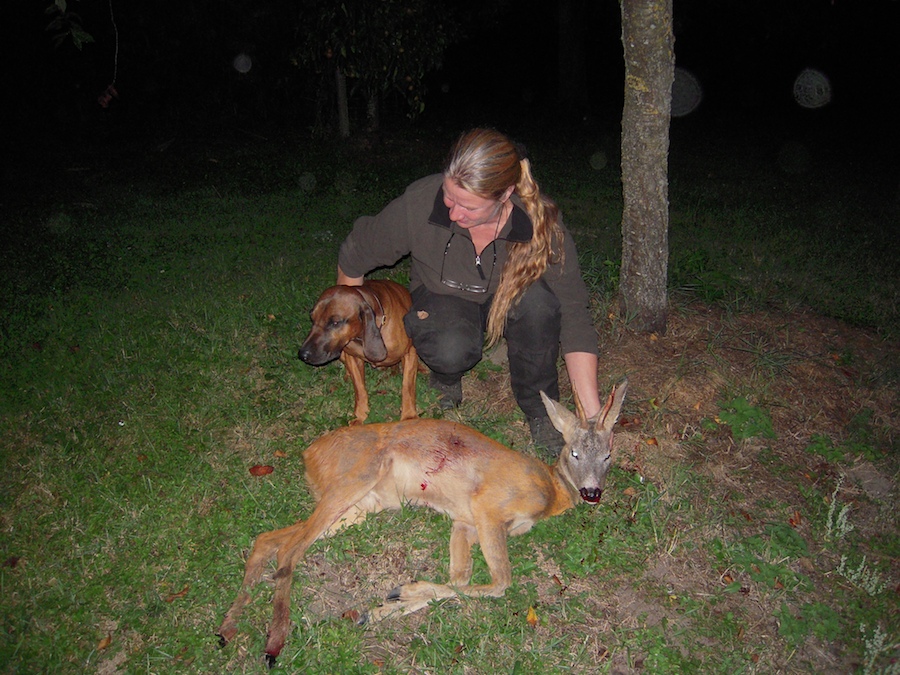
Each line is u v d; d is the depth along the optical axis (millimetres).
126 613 1535
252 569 1603
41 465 1907
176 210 4387
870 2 7242
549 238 1730
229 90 7926
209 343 2516
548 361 1913
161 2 7273
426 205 1771
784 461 2115
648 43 2238
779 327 2666
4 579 1600
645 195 2402
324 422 2131
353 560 1702
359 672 1445
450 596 1617
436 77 12031
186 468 1930
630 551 1781
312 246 3594
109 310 2779
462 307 1940
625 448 2098
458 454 1759
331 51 3973
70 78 7703
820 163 6457
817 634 1612
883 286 3254
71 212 4395
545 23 12398
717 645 1588
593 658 1531
